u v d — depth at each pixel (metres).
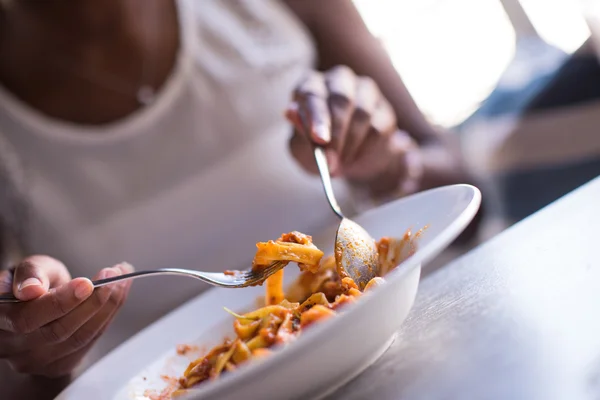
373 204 1.58
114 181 1.83
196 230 1.85
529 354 0.62
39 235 1.82
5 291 0.88
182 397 0.65
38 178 1.81
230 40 1.93
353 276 0.84
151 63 1.82
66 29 1.77
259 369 0.60
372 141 1.28
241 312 0.96
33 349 0.94
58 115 1.80
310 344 0.61
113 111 1.81
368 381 0.70
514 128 1.58
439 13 3.75
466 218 0.72
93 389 0.89
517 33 3.60
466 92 3.67
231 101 1.89
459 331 0.74
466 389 0.60
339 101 1.16
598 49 1.51
